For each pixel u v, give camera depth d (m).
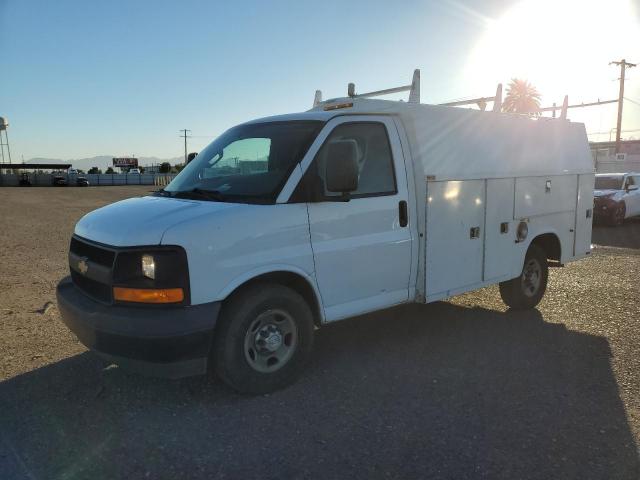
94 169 108.00
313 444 3.36
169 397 4.04
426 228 4.91
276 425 3.61
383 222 4.67
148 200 4.50
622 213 16.05
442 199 5.04
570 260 6.85
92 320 3.66
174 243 3.58
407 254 4.86
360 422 3.65
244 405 3.91
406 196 4.84
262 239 3.93
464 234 5.31
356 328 5.76
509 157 5.81
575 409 3.83
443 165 5.05
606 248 11.72
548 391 4.13
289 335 4.19
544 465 3.12
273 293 4.02
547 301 6.93
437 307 6.63
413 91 5.63
